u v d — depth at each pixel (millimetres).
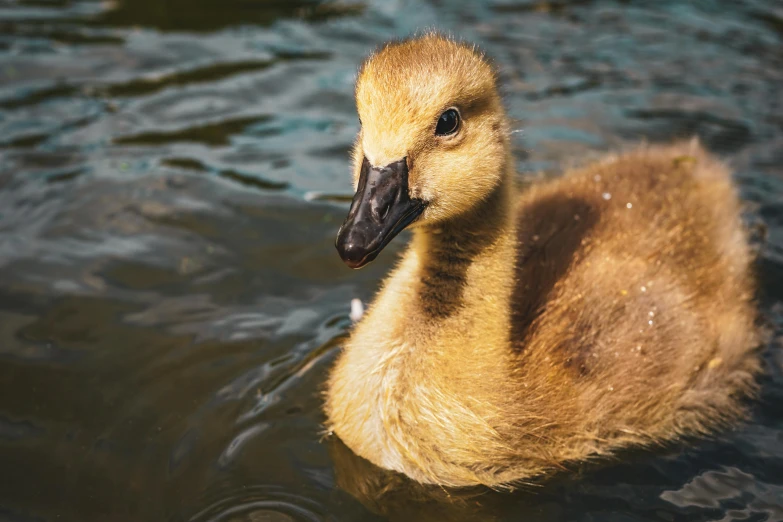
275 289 563
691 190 561
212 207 604
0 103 666
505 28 777
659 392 508
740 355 530
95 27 753
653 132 662
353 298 560
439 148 471
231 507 473
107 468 485
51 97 674
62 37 734
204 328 543
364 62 491
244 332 542
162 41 736
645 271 522
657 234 536
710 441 504
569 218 542
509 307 494
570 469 493
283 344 538
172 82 693
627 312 511
